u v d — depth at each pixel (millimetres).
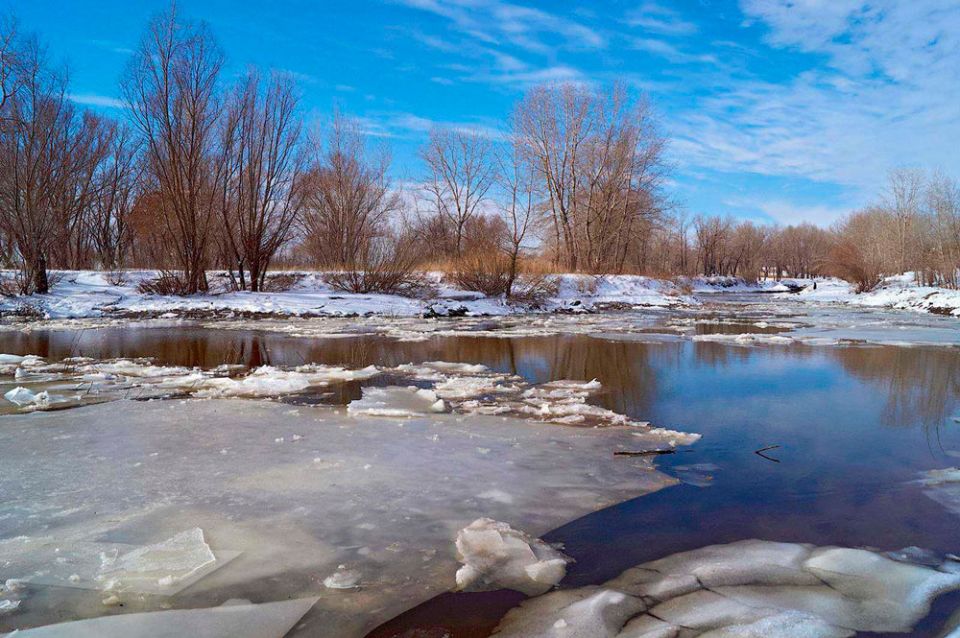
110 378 8812
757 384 8930
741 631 2699
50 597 2891
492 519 3924
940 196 40344
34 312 18203
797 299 40344
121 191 38781
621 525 3891
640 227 40562
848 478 4816
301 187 24406
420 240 33031
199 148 21328
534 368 10391
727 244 78250
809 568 3305
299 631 2686
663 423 6602
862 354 12156
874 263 41500
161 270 21938
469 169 41719
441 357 11609
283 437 5742
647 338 15094
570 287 30641
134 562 3240
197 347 12672
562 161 38125
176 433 5844
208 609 2818
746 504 4258
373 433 5945
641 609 2896
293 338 14500
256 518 3859
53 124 21719
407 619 2812
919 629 2732
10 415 6527
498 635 2691
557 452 5406
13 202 20125
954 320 21688
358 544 3541
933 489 4559
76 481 4480
